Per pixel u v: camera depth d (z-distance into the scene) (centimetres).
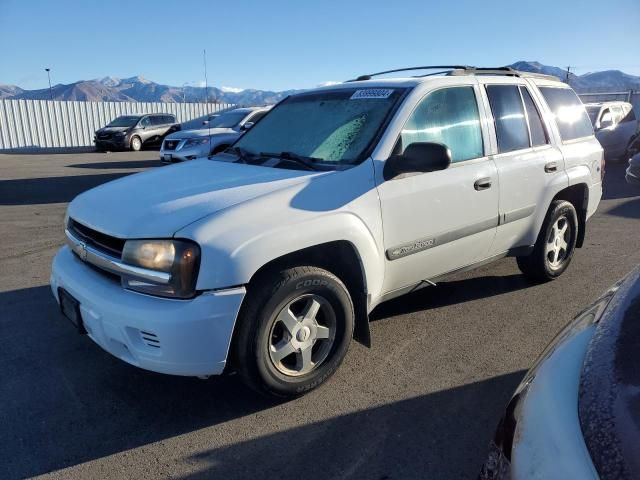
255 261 281
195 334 272
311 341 321
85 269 321
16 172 1552
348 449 281
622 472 121
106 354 385
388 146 351
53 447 284
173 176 365
